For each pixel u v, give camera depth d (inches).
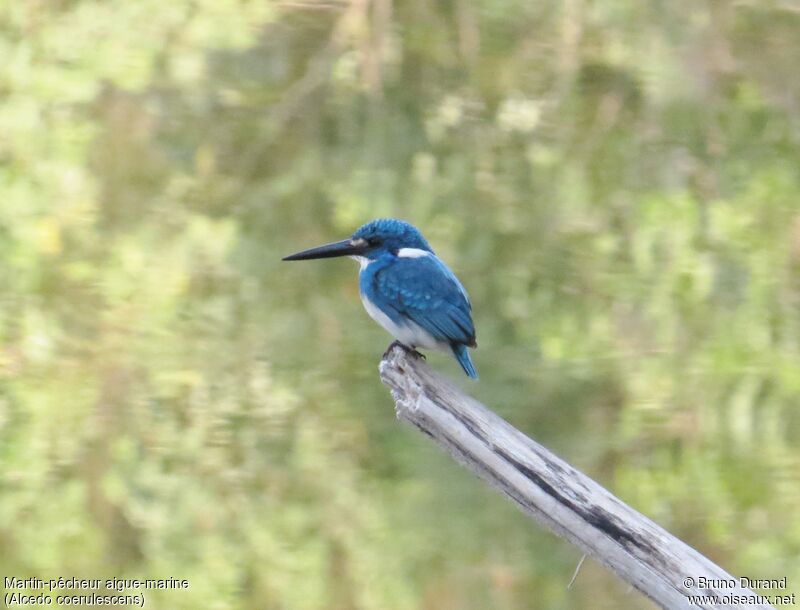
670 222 460.4
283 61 531.8
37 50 489.7
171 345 474.0
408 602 474.0
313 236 495.8
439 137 491.5
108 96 519.2
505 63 507.5
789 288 474.0
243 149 517.3
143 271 481.1
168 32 488.1
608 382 475.8
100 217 502.6
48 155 483.2
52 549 478.3
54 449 476.4
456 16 518.3
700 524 471.2
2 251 482.6
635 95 509.7
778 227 473.7
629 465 473.4
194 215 493.0
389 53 504.1
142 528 485.1
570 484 260.1
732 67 502.9
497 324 477.1
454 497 472.7
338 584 488.7
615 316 472.7
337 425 478.3
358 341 481.1
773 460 461.1
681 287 461.4
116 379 479.5
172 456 479.5
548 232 482.3
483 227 482.6
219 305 479.8
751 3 506.9
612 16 484.1
